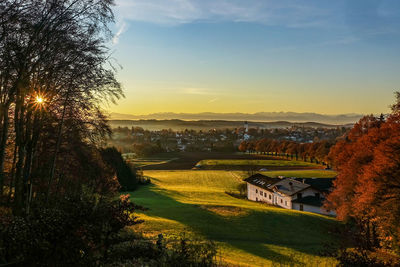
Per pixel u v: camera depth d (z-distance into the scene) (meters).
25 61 13.15
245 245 27.69
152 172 119.12
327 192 59.91
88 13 15.20
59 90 15.95
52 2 13.59
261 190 72.31
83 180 28.39
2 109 13.16
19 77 13.01
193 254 10.70
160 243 11.91
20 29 12.70
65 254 7.55
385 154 27.08
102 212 8.62
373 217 26.64
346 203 36.41
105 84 16.84
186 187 86.81
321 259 21.23
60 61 15.20
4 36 12.34
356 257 11.27
